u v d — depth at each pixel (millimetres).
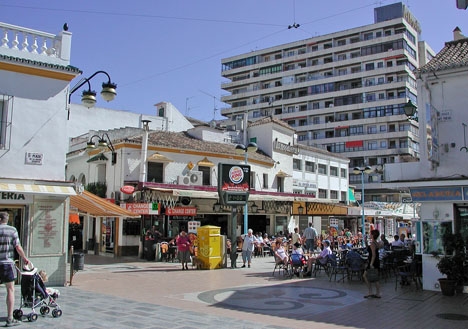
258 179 32719
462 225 13180
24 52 13508
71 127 34344
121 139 26156
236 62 92125
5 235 8125
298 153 38594
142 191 23297
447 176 13039
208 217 28156
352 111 75500
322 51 80688
